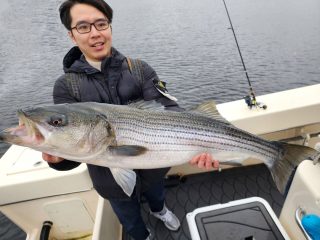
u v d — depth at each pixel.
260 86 5.02
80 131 0.75
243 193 1.38
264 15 10.06
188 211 1.33
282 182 0.89
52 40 9.36
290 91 1.41
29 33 10.34
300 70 5.58
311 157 0.86
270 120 1.26
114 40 8.73
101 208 1.11
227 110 1.32
